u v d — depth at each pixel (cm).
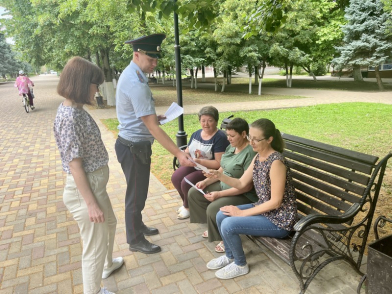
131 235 293
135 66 255
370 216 239
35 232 342
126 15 1013
